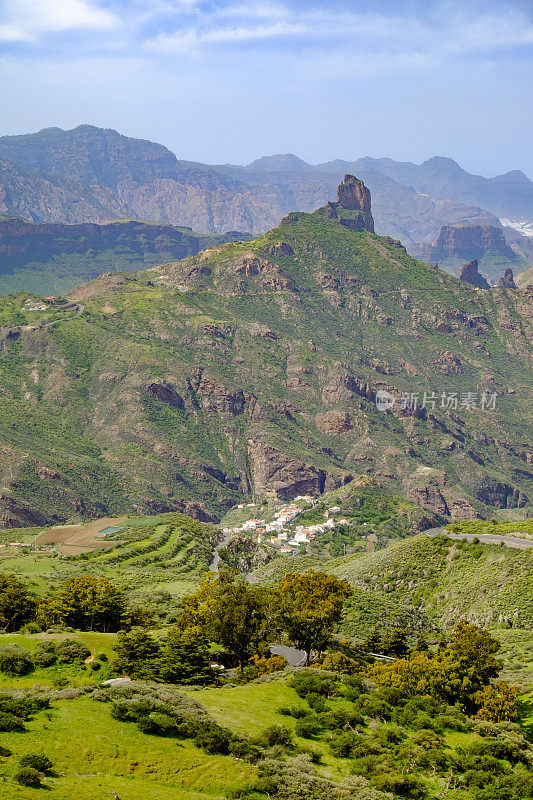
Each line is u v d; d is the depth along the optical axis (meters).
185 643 104.25
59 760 75.25
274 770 77.88
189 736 82.44
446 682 104.19
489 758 86.62
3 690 90.44
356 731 90.38
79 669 103.44
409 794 80.50
